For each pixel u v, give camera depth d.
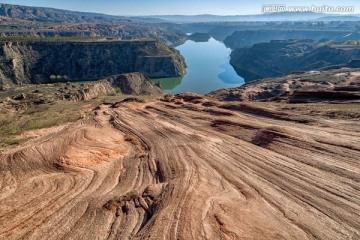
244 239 10.98
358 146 19.81
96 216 13.80
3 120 44.62
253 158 20.08
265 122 29.47
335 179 15.99
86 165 20.48
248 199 14.40
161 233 11.52
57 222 13.35
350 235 11.42
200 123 32.47
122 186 17.58
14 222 13.22
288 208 13.44
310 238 11.26
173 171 18.80
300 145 21.23
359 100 39.28
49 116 44.00
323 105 35.78
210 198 14.22
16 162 19.48
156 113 40.09
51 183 17.20
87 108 51.06
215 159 20.34
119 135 29.12
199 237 11.12
